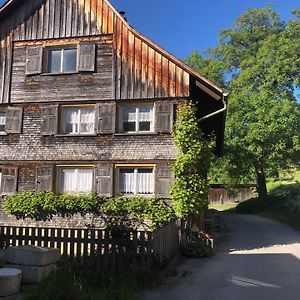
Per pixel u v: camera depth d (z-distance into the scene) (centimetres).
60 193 1708
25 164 1734
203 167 1568
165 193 1594
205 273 1052
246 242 1781
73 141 1711
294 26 3366
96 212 1631
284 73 3253
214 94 1616
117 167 1666
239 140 3350
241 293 844
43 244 933
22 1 1819
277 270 1112
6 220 1708
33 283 729
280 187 4444
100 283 817
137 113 1692
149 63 1684
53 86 1752
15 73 1792
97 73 1723
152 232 912
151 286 873
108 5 1747
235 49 3884
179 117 1595
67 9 1786
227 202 5053
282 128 3130
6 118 1775
